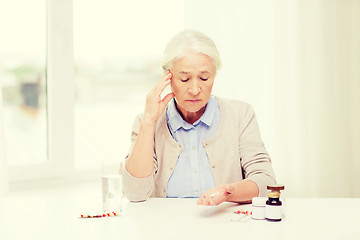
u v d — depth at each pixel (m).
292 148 2.74
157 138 1.62
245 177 1.62
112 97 5.61
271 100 2.71
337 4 2.86
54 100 2.37
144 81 4.58
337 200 1.40
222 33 2.61
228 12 2.62
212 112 1.60
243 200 1.33
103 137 3.25
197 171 1.57
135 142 1.45
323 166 2.83
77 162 2.64
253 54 2.68
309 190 2.79
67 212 1.31
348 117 2.91
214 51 1.42
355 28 2.91
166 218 1.20
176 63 1.41
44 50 2.37
